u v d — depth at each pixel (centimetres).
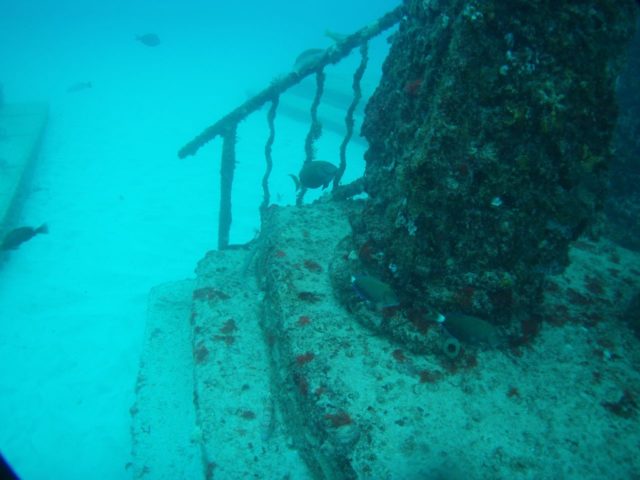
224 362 329
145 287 672
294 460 276
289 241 374
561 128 234
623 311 339
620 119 487
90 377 503
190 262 750
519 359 287
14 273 674
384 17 415
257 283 407
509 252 259
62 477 400
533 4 216
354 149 1318
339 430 236
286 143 1323
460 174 243
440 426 243
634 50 474
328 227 406
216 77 2144
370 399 252
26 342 548
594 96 234
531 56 224
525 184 244
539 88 226
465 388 264
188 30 3403
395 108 362
